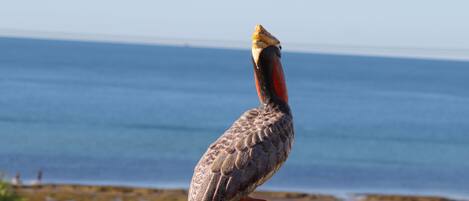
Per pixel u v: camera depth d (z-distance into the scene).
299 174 82.19
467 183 81.12
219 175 7.77
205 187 7.73
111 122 125.31
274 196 66.44
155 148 97.94
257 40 8.43
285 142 8.20
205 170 7.85
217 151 7.97
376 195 69.31
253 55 8.49
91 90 194.88
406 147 110.81
